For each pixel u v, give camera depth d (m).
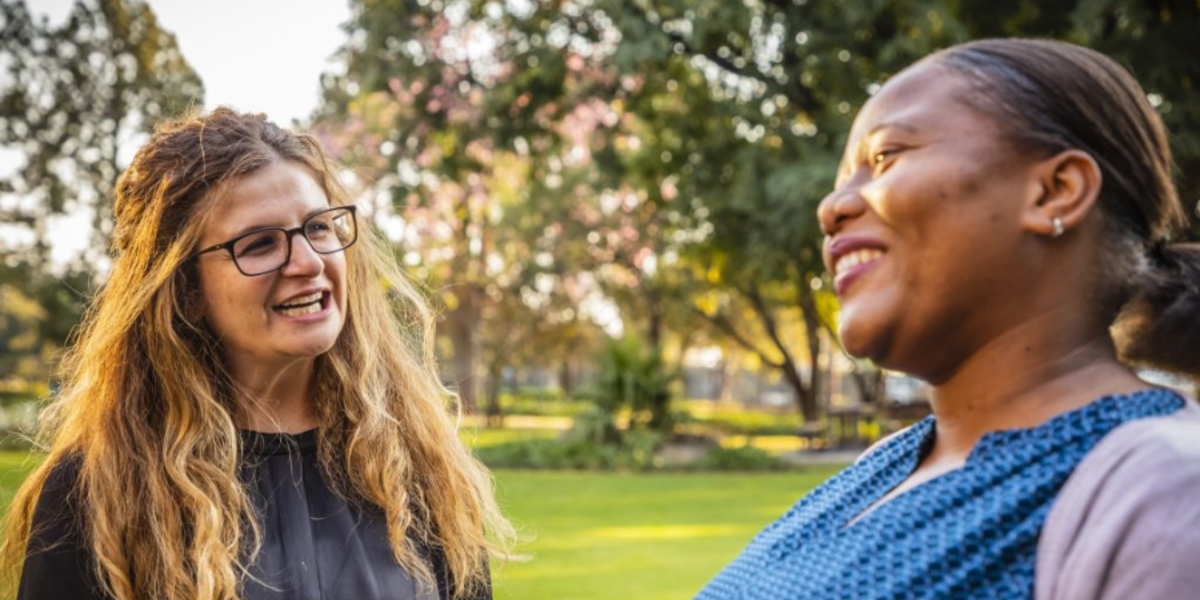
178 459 1.67
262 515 1.72
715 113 14.66
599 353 17.06
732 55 13.83
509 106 14.28
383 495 1.82
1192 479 0.69
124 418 1.72
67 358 1.93
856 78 12.43
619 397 16.33
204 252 1.67
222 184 1.67
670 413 16.64
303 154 1.79
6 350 30.39
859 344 0.85
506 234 29.44
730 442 17.42
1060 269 0.81
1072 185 0.79
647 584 5.95
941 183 0.80
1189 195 9.19
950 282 0.81
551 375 61.66
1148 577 0.67
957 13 11.46
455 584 1.90
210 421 1.71
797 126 13.56
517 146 14.81
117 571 1.60
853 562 0.85
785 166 12.63
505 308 33.94
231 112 1.81
